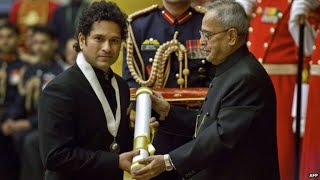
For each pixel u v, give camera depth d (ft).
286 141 40.50
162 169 30.12
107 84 31.24
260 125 29.94
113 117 30.96
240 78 29.86
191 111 33.91
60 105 30.09
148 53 36.32
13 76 52.49
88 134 30.53
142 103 32.45
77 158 30.01
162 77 36.09
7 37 54.95
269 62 40.83
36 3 64.08
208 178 30.40
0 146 51.26
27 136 50.29
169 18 36.37
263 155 30.25
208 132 29.68
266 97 30.04
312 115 37.86
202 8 36.68
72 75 30.55
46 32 53.52
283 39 40.83
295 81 40.86
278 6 40.81
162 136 35.06
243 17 30.37
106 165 30.19
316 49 38.11
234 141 29.43
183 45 36.17
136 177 29.96
